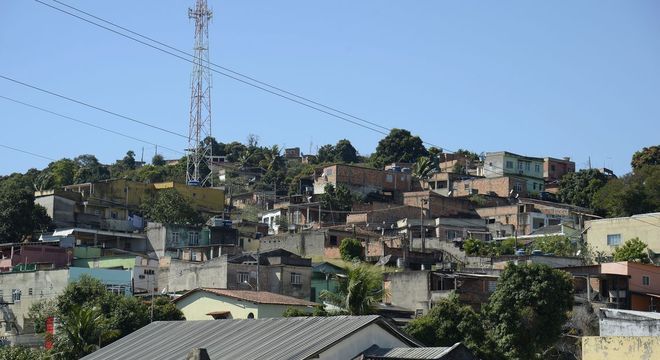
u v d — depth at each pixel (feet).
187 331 160.56
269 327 147.23
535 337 202.39
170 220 368.48
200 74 417.90
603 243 318.45
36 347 219.61
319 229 343.87
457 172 489.26
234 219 405.80
